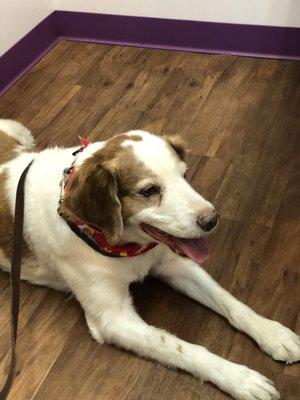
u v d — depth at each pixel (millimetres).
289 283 863
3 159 886
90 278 782
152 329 771
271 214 978
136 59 1448
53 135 1231
